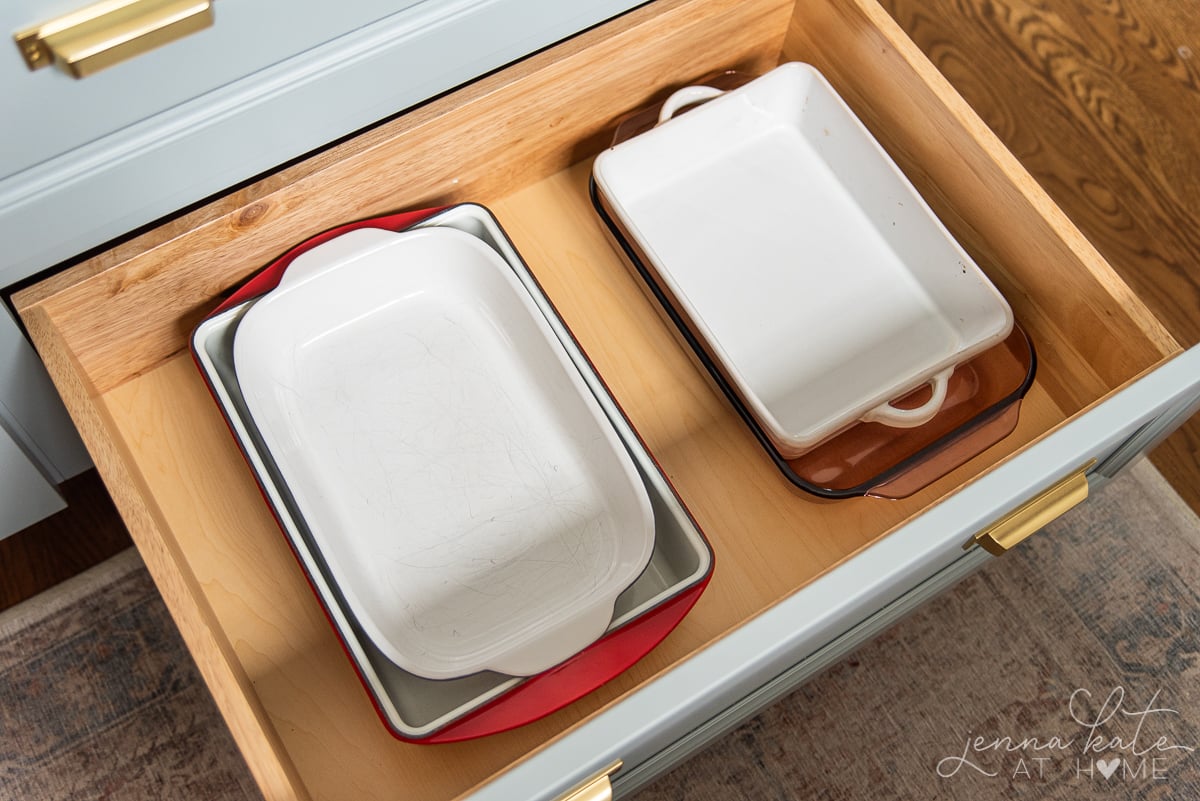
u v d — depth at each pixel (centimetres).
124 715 110
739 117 98
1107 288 84
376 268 89
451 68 92
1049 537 122
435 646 81
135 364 89
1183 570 122
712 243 96
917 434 90
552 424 89
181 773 108
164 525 80
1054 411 94
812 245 97
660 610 79
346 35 81
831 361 92
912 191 92
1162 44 142
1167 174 138
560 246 98
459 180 94
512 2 87
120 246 80
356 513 85
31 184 76
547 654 76
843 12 94
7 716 109
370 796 79
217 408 88
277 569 85
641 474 84
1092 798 113
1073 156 139
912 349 93
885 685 116
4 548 114
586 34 90
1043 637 118
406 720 79
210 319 86
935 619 118
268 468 83
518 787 63
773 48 103
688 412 92
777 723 114
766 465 90
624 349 94
